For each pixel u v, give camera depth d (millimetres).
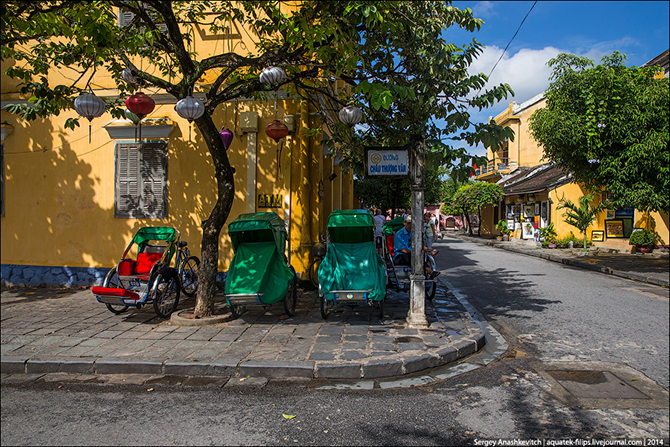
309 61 6781
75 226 9586
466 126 6035
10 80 9828
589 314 7695
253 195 9023
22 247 9758
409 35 6199
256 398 4195
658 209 13867
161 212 9352
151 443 3330
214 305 7328
